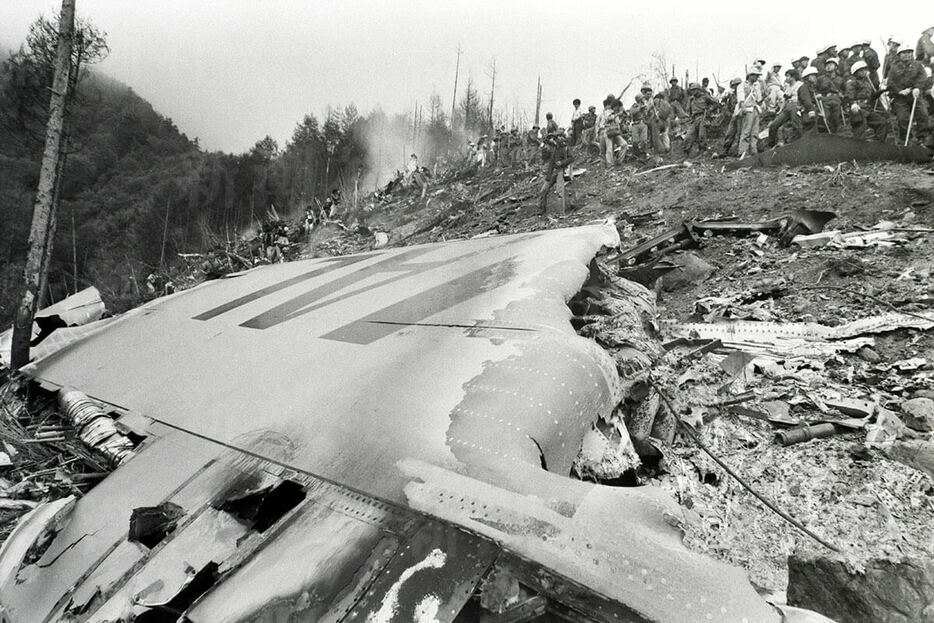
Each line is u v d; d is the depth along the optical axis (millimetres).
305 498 3283
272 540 3039
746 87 16781
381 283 7445
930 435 5137
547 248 6480
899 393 5949
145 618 2852
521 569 2385
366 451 3461
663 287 10734
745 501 4707
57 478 5895
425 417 3586
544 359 3895
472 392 3713
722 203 13609
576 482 2844
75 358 8664
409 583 2465
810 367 6809
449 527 2684
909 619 3244
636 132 20094
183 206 68250
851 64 15062
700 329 8406
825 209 11609
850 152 13883
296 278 9508
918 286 8125
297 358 5422
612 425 4008
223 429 4527
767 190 13539
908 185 11562
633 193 16688
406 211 28688
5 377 9906
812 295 8680
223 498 3529
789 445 5332
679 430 5656
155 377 6508
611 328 5824
